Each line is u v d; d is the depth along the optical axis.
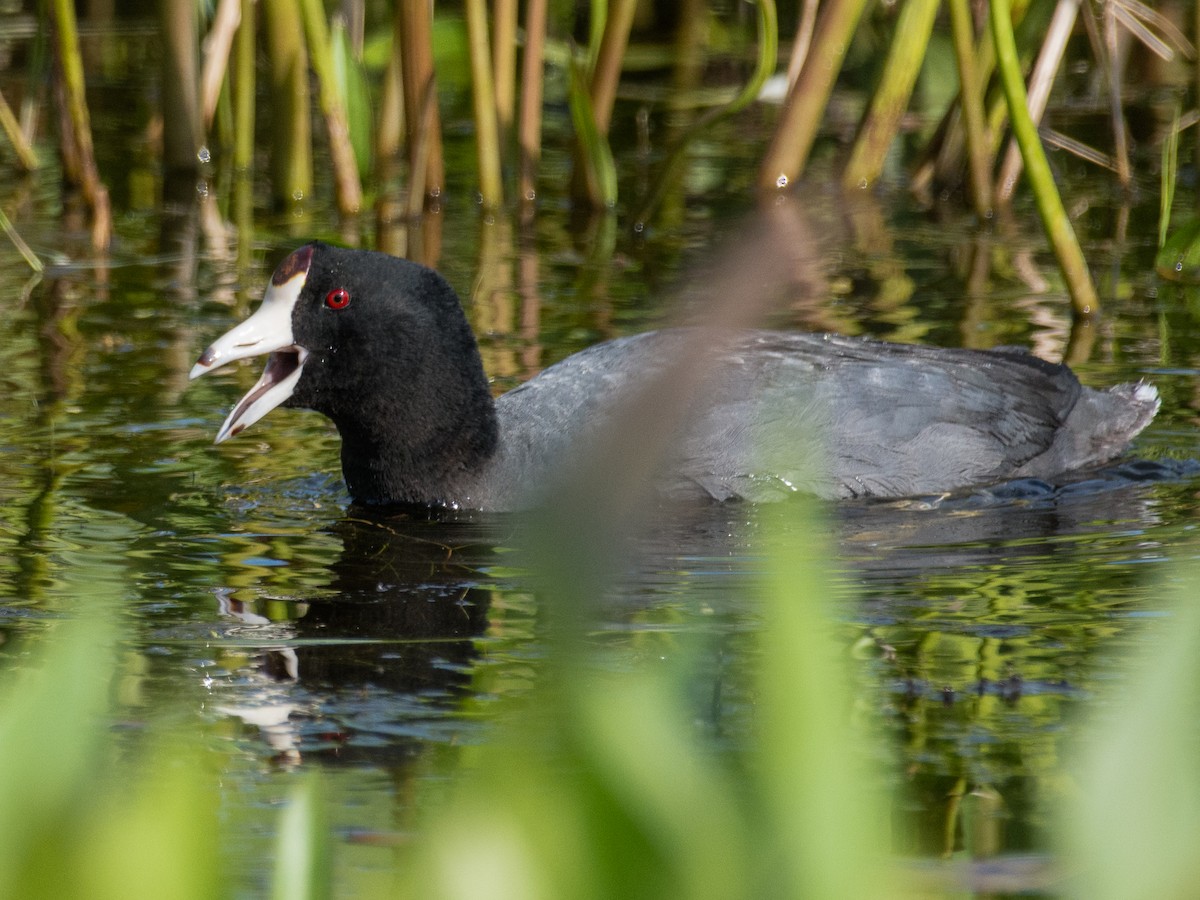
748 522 9.60
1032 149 12.83
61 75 17.08
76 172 17.58
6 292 14.16
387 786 6.29
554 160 18.91
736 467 9.91
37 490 9.94
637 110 20.97
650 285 14.23
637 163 18.64
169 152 18.12
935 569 8.80
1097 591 8.40
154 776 3.26
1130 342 12.58
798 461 10.00
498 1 16.62
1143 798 2.73
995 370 10.84
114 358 12.40
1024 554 9.03
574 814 2.58
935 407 10.42
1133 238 15.66
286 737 6.77
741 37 22.80
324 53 16.25
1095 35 17.08
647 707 2.61
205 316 13.45
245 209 17.05
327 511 9.96
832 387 10.30
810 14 17.03
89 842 2.60
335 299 10.04
